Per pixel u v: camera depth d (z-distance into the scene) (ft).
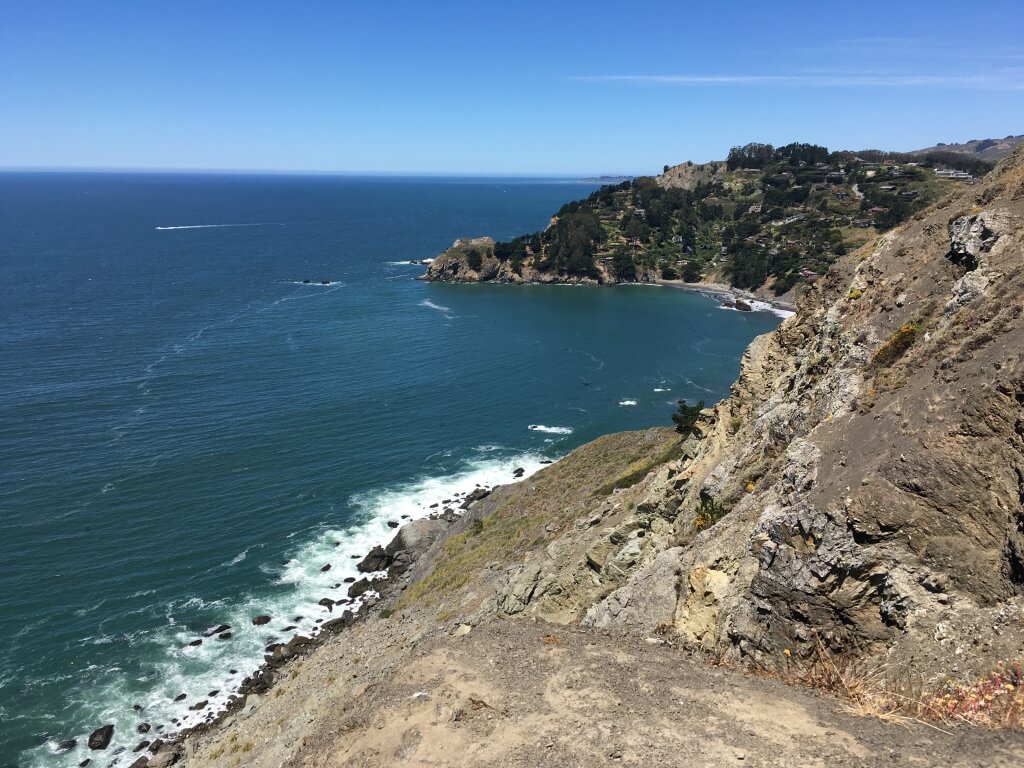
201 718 114.83
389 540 171.32
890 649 41.32
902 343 60.70
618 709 44.16
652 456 154.40
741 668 48.34
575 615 82.99
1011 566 39.06
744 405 94.07
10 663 125.39
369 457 217.56
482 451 227.61
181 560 158.30
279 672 123.54
